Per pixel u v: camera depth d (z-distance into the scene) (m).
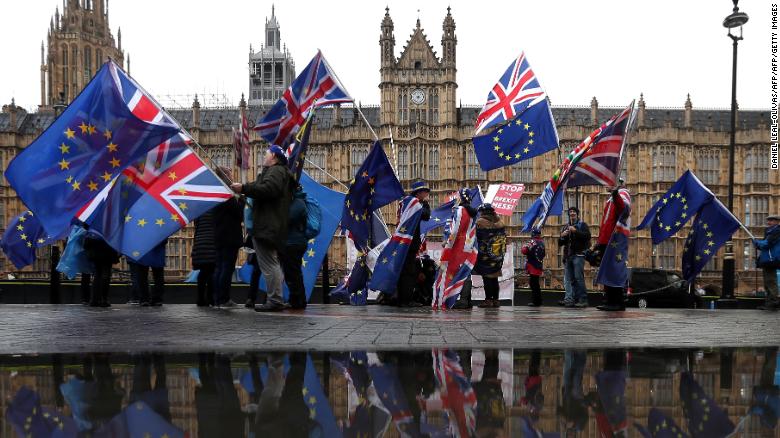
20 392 4.48
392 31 68.88
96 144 10.91
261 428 3.45
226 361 6.04
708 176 70.62
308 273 18.67
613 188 15.58
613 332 9.22
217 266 14.96
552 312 14.86
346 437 3.27
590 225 69.19
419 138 68.00
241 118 17.69
